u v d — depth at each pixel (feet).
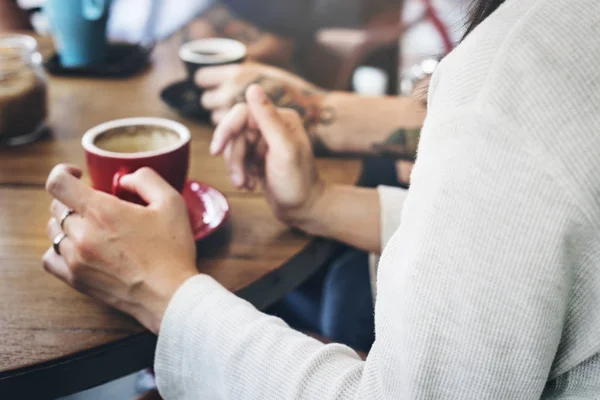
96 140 2.57
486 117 1.43
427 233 1.55
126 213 2.21
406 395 1.67
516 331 1.50
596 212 1.40
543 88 1.39
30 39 3.90
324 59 7.18
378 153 3.63
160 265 2.16
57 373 1.96
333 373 1.95
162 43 5.06
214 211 2.69
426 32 8.71
